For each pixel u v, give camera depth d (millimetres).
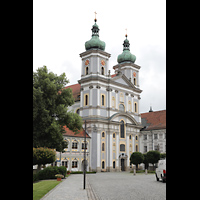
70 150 55719
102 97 63781
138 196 17078
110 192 19484
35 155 30547
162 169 28250
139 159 56250
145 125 76875
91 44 66000
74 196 17047
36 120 35594
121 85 68375
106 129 62375
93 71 64000
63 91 39781
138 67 78375
